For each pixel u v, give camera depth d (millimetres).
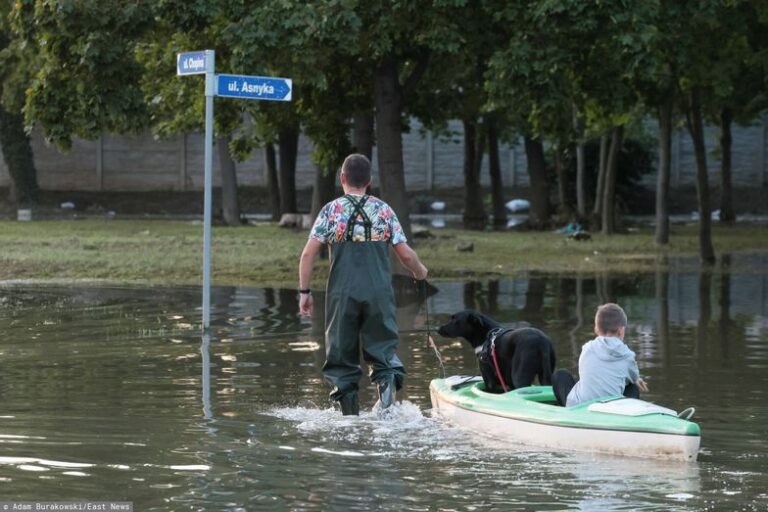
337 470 18359
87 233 83875
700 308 44156
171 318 39906
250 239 77750
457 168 153000
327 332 23391
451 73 58562
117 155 148750
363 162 23469
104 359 30828
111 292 48062
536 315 41281
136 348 32938
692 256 71750
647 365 30016
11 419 22500
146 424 22062
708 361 30688
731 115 112688
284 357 31297
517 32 47750
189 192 148500
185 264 58188
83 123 48656
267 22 45656
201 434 21125
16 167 131500
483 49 50656
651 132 138625
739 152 147875
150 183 149375
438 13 47781
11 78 102125
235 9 46844
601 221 98562
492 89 48375
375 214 23219
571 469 18344
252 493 16922
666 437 18781
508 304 44938
